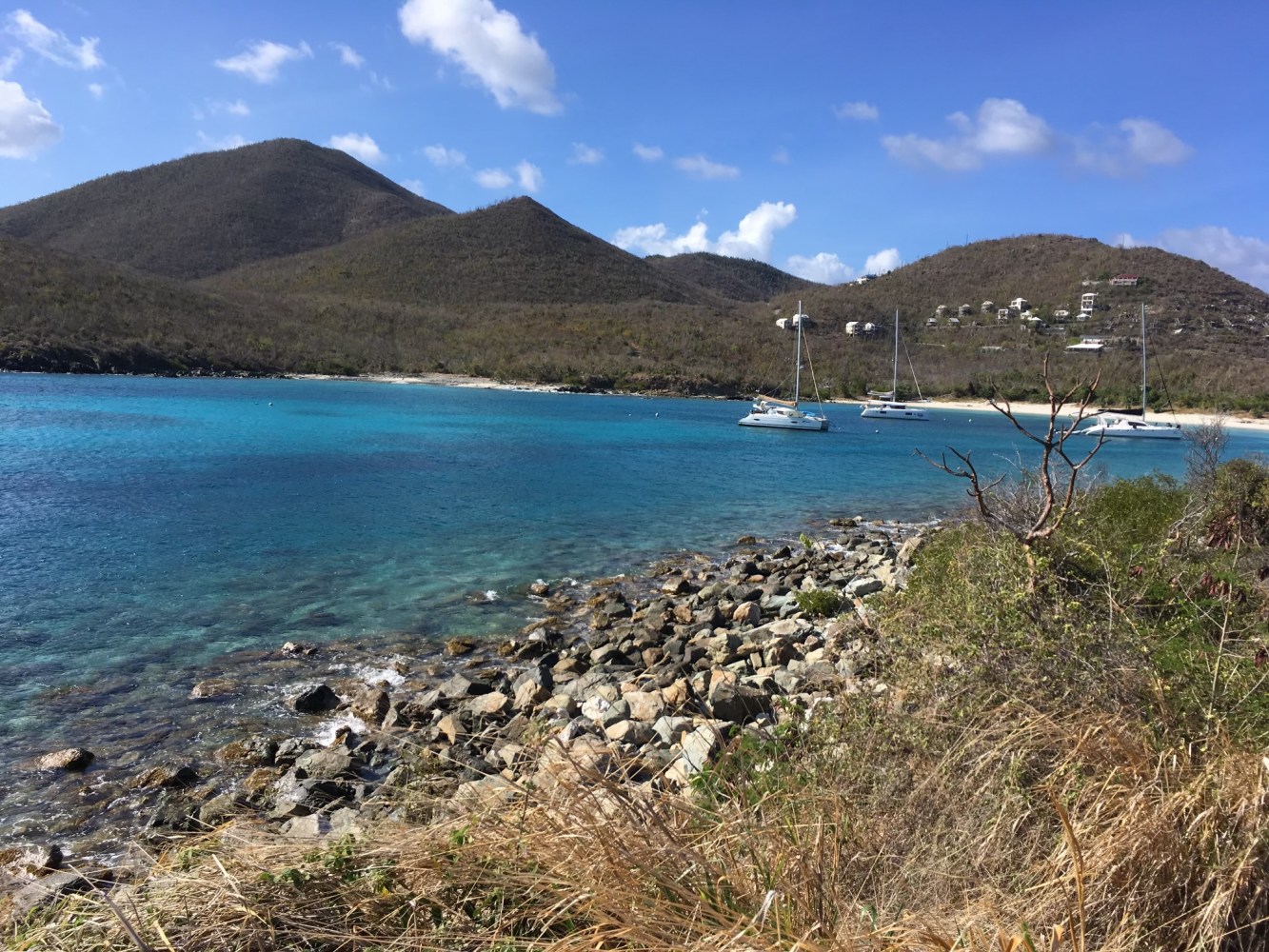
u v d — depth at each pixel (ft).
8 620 35.81
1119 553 20.75
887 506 81.82
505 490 78.54
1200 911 8.45
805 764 12.93
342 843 9.89
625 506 73.82
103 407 147.64
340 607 39.32
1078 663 13.09
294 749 23.58
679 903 8.77
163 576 43.65
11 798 20.93
